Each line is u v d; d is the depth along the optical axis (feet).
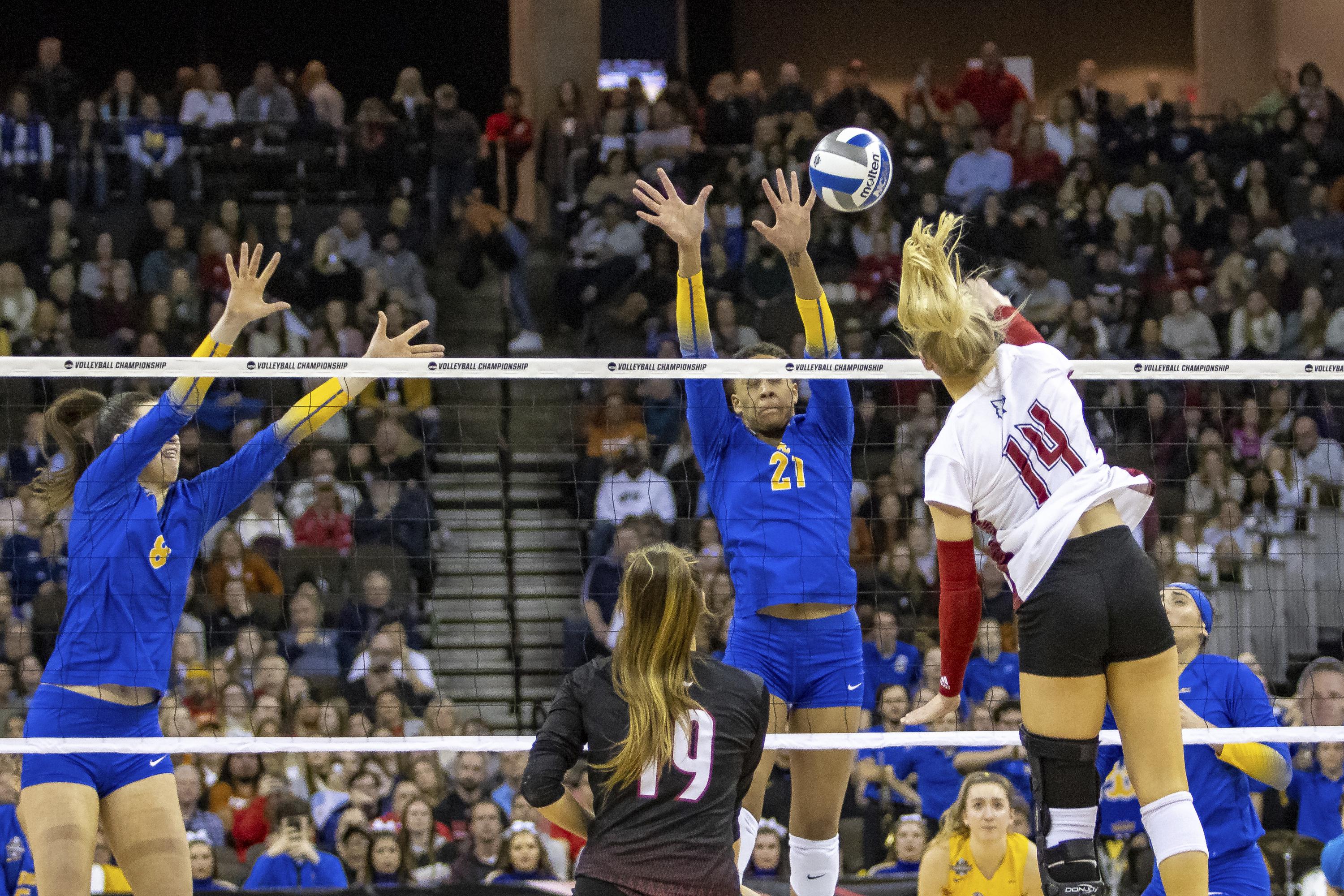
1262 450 39.14
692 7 67.15
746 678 11.66
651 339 40.98
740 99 47.62
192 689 29.40
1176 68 67.41
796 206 15.08
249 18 63.26
